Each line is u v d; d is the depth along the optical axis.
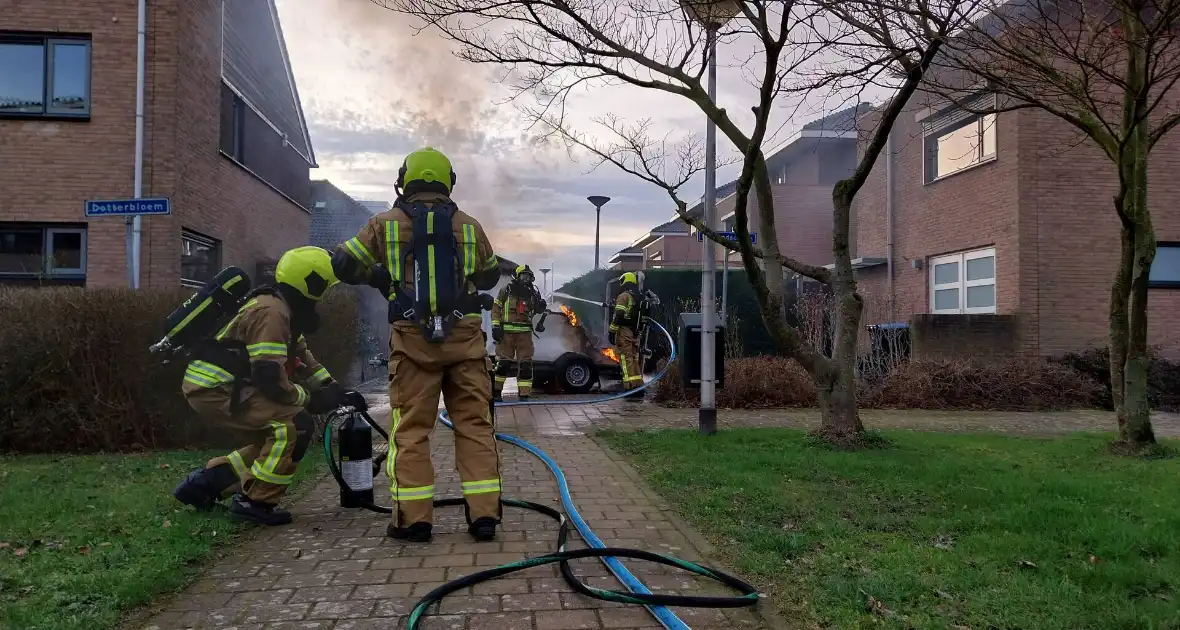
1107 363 11.25
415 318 3.89
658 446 6.80
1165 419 9.65
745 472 5.60
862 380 11.09
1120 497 4.82
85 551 3.66
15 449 6.49
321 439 6.89
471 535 4.11
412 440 4.05
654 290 14.93
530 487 5.36
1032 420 9.39
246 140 14.69
